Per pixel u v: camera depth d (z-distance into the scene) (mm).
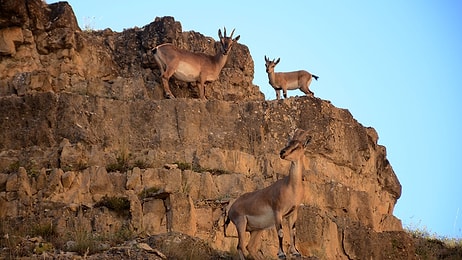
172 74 85625
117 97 82438
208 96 88625
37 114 78250
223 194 76062
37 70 81750
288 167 80500
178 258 65438
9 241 65875
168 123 80438
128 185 74250
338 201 80125
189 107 81250
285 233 74500
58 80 82625
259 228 68500
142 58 88688
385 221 87188
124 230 70125
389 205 91125
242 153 80125
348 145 85312
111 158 77000
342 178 84188
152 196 72312
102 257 63406
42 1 86625
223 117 81812
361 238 77750
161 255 64562
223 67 90938
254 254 69000
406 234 79938
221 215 73875
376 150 90812
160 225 71562
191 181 75438
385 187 90812
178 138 80000
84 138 77500
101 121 79312
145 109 80625
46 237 68812
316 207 76625
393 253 78562
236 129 81562
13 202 72125
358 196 81938
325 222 75938
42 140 77312
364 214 81625
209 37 93812
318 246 75062
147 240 67312
